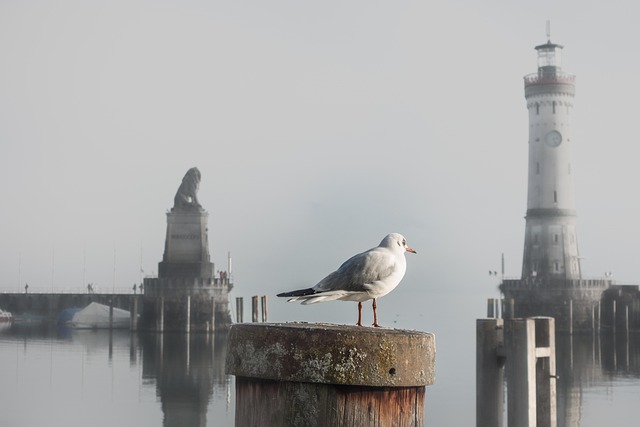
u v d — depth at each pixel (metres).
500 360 27.03
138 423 45.69
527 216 126.44
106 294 120.50
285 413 5.57
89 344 91.44
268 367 5.57
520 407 25.89
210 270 110.25
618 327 122.94
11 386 57.50
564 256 123.69
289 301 7.95
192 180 109.94
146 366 72.31
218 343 95.06
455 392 54.75
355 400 5.50
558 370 74.75
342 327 5.84
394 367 5.50
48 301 122.00
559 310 121.44
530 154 126.38
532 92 125.81
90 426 44.22
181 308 108.25
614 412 50.94
